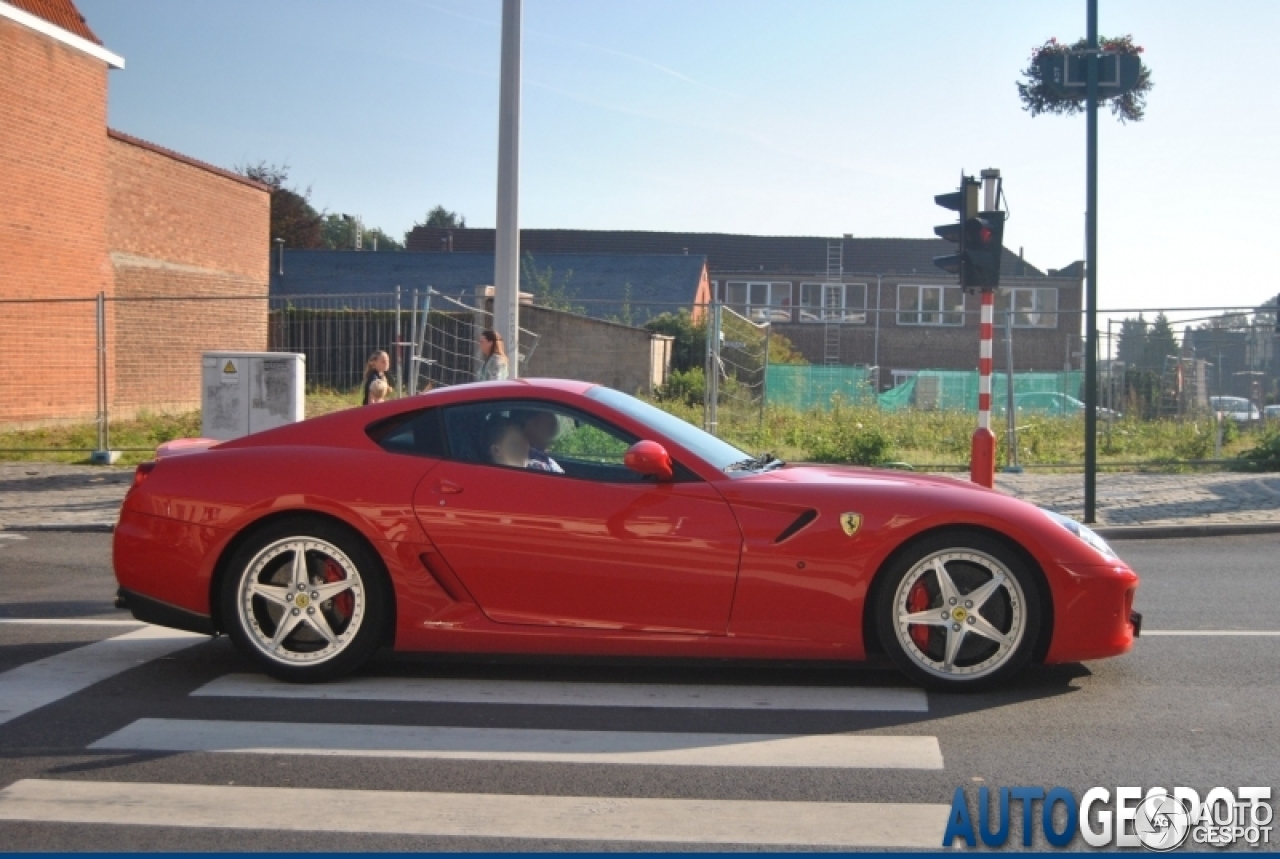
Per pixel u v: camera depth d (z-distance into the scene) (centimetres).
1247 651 630
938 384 2559
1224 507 1242
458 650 552
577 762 452
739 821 395
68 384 2153
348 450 568
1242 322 1723
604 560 541
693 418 1861
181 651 631
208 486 562
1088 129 1152
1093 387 1154
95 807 407
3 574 898
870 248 6197
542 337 3250
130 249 2466
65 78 2122
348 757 458
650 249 6538
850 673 585
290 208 6394
